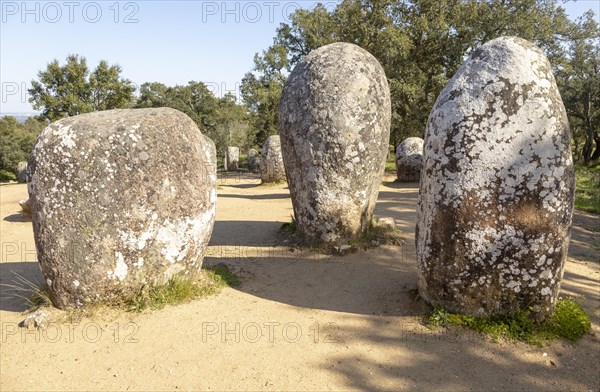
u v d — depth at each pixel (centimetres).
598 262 555
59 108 2505
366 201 582
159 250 393
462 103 344
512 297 349
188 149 403
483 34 1847
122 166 370
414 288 437
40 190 367
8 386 295
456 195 344
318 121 545
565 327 348
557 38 1962
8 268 555
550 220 335
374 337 356
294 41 2267
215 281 457
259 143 2845
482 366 315
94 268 374
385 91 577
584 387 292
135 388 292
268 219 811
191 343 344
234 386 295
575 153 3575
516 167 332
